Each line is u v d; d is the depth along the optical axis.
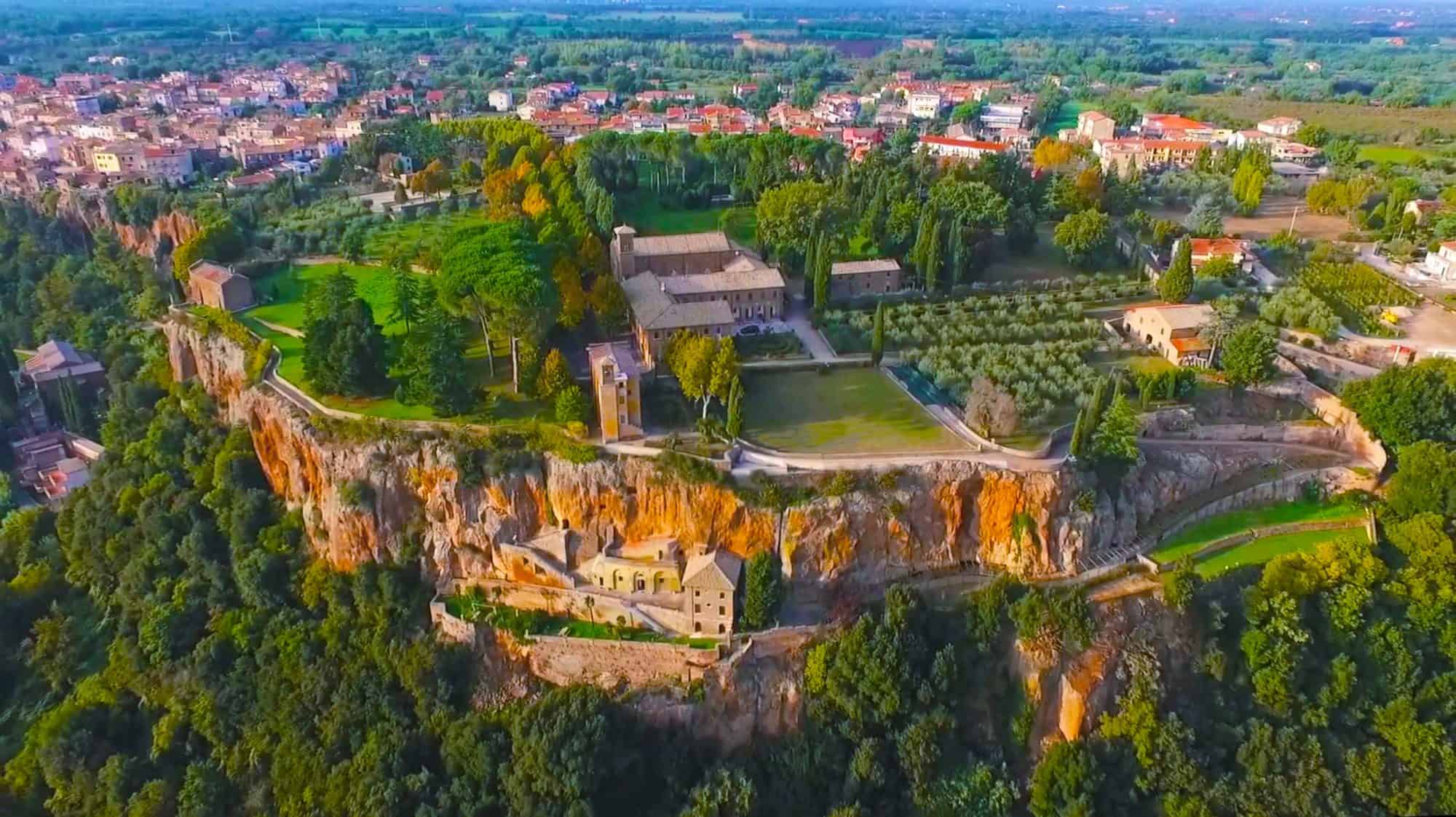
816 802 108.31
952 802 106.44
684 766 109.12
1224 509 127.56
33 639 133.75
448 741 109.81
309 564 127.56
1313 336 154.75
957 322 156.88
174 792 113.19
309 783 111.00
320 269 186.25
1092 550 118.38
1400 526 121.06
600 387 118.25
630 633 113.94
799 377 140.62
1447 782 104.62
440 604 118.50
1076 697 109.56
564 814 103.06
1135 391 136.75
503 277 127.75
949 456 118.44
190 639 126.06
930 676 110.19
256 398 134.75
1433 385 128.50
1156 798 106.56
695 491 114.31
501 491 118.19
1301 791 105.12
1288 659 110.56
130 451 151.38
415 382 124.62
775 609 112.88
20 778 115.62
